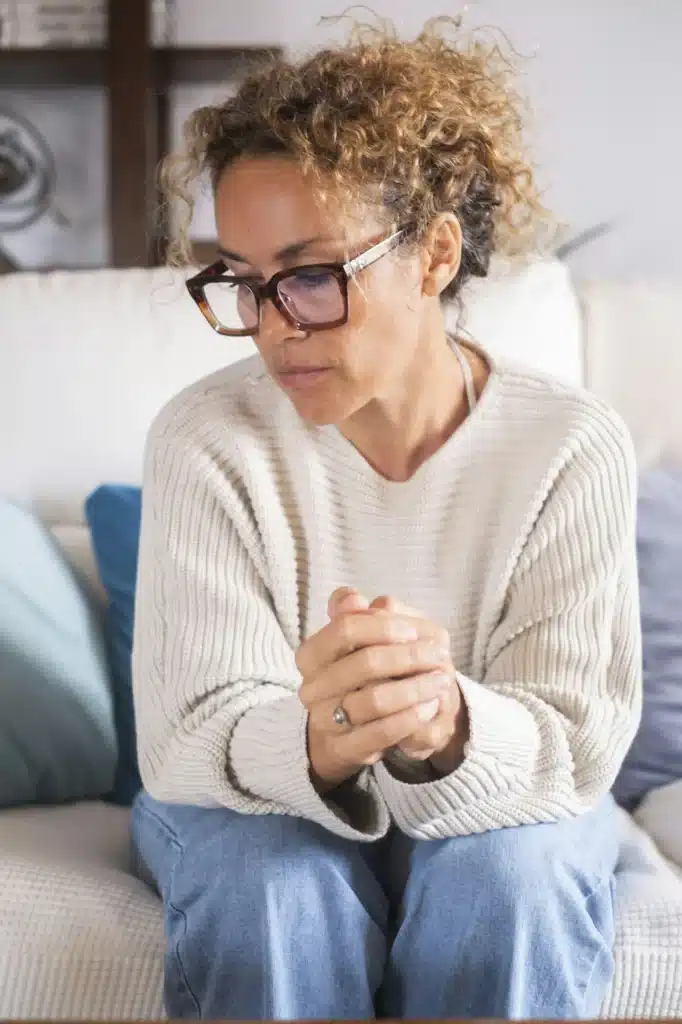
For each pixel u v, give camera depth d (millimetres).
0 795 1516
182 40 3010
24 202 3229
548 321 1909
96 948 1209
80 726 1555
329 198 1103
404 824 1146
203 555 1271
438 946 1108
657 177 2961
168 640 1253
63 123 3213
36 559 1657
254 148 1122
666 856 1414
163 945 1222
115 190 2887
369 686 1050
